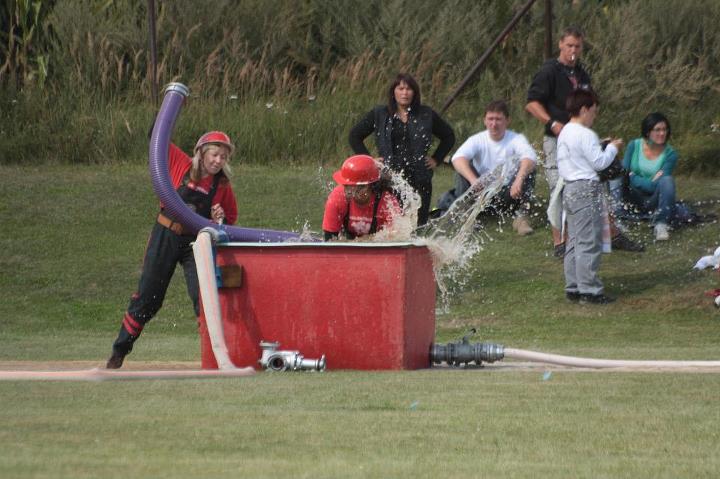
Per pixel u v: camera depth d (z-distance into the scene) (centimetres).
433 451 1554
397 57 7006
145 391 2111
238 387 2181
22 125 6781
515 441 1627
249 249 2652
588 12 7069
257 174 6284
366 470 1413
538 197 5581
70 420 1750
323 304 2625
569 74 4872
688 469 1445
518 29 7038
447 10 7094
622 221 5078
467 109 6694
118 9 7169
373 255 2608
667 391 2117
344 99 6806
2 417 1777
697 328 4028
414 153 4509
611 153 4225
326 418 1797
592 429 1716
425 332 2752
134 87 6881
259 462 1453
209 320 2609
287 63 7150
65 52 6994
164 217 2881
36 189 5925
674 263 4684
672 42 6975
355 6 7169
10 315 4416
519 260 4878
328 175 6275
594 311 4269
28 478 1332
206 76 6869
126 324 2908
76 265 4975
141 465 1416
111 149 6656
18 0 6988
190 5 7025
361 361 2617
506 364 2898
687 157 6184
